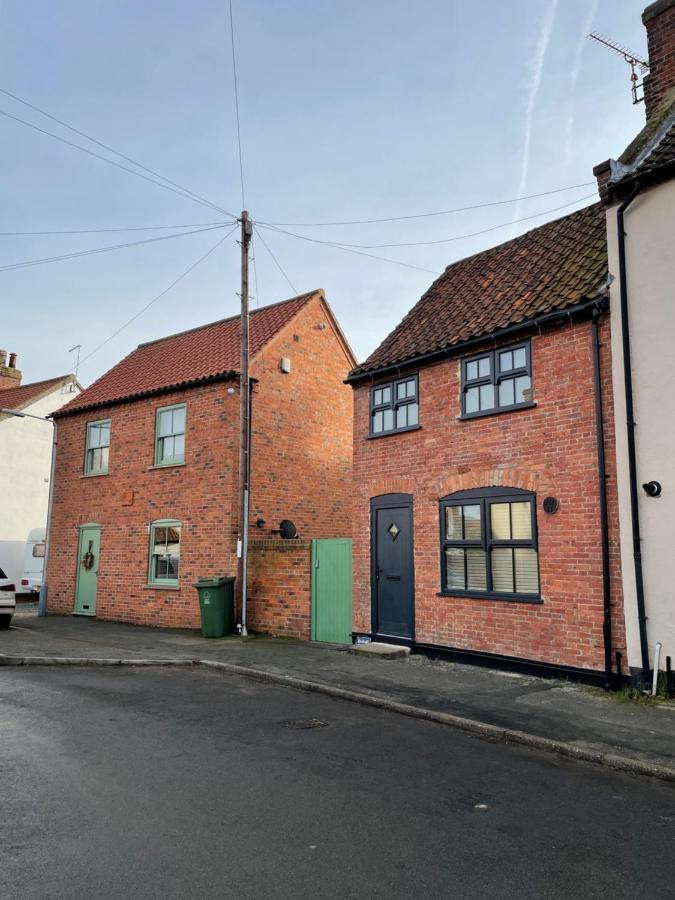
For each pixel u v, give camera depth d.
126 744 6.45
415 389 12.45
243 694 8.94
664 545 8.44
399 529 12.37
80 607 18.94
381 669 10.37
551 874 3.94
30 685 9.44
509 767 5.96
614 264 9.42
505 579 10.48
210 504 16.09
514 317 10.62
